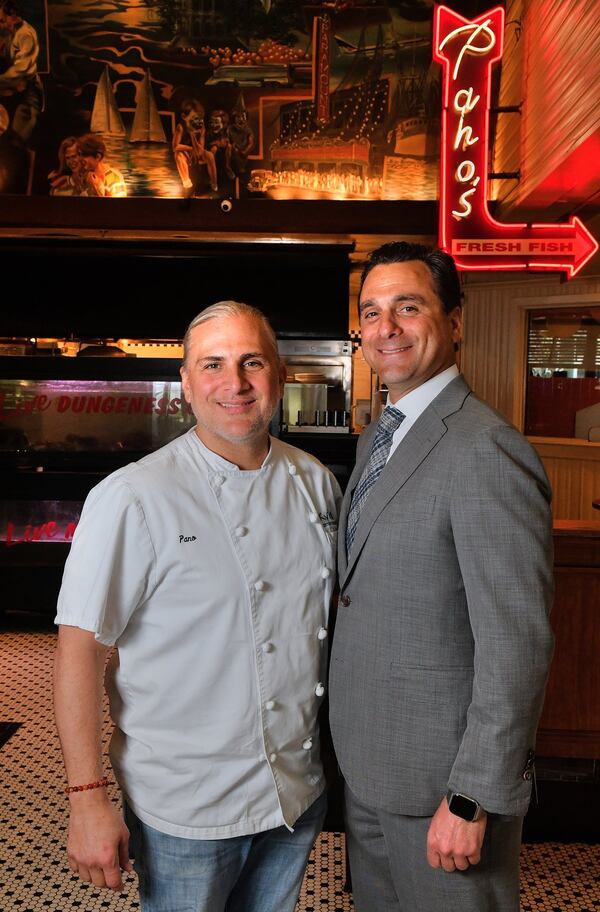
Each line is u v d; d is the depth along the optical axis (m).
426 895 1.36
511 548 1.23
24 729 3.31
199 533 1.33
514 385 6.74
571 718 2.45
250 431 1.37
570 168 3.63
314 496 1.58
